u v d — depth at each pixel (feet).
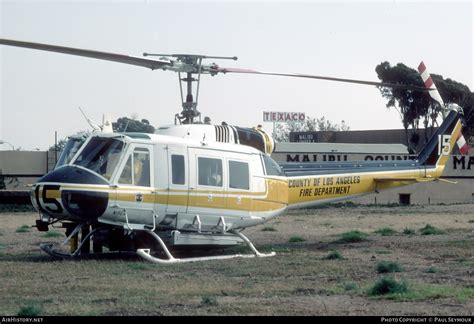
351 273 61.05
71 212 68.39
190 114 79.36
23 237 100.94
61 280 57.41
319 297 49.19
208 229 76.28
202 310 44.65
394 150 246.06
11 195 187.21
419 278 57.93
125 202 69.97
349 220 140.56
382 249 79.71
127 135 71.56
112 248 74.33
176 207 73.15
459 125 99.71
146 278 58.70
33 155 217.36
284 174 84.02
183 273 61.77
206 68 78.07
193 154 74.43
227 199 76.59
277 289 52.39
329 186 89.10
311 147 240.12
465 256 72.38
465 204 213.46
